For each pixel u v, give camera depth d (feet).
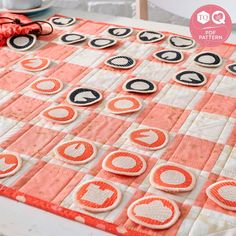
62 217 3.06
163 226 2.96
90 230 2.98
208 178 3.35
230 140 3.71
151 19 8.00
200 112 4.02
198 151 3.60
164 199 3.15
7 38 5.05
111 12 7.97
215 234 2.85
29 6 5.64
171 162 3.48
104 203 3.12
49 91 4.25
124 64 4.67
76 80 4.43
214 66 4.67
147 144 3.64
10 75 4.48
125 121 3.91
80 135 3.75
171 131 3.80
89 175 3.36
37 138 3.71
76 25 5.44
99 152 3.58
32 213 3.09
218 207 3.12
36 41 5.07
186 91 4.30
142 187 3.26
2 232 2.97
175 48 4.99
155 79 4.47
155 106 4.10
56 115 3.96
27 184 3.29
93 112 4.01
